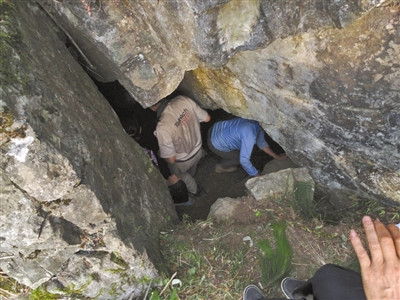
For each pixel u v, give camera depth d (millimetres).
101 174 2396
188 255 2920
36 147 1946
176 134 3850
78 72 2791
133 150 3160
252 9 2195
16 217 2066
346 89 2709
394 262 1041
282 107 3176
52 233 2172
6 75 1960
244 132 3875
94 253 2395
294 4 2172
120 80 2939
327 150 3248
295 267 2918
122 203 2590
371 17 2291
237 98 3420
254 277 2850
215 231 3109
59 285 2438
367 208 3355
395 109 2648
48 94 2154
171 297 2656
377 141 2898
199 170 4715
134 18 2498
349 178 3330
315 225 3154
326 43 2527
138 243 2590
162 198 3402
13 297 2434
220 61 2490
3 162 1916
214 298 2754
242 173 4578
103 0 2406
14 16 2215
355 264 2801
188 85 3777
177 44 2504
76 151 2178
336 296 1464
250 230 3096
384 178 3102
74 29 2635
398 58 2396
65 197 2135
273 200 3348
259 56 2855
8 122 1867
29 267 2301
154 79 2789
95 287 2520
